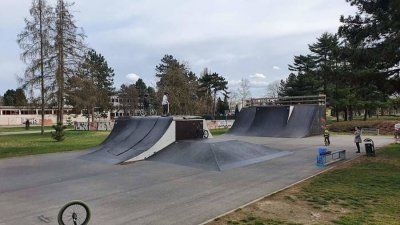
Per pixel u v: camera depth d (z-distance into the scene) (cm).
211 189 1149
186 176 1389
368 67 2034
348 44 2108
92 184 1285
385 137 2969
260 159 1756
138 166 1667
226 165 1576
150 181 1311
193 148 1830
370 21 2039
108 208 949
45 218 881
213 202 982
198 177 1362
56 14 3797
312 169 1473
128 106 9269
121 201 1024
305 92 5422
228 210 896
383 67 2009
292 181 1243
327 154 1594
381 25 1862
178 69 6266
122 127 2495
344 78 2128
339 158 1711
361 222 748
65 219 823
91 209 939
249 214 839
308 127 3234
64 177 1438
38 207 988
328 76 2227
